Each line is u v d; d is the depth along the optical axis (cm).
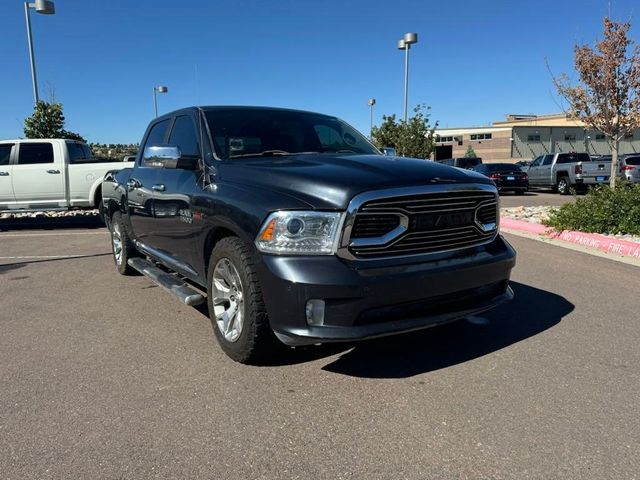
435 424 304
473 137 6044
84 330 475
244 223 357
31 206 1260
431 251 354
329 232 327
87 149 1410
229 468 265
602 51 1247
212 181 418
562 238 937
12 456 276
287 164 397
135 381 365
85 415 318
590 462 267
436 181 352
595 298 552
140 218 577
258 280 354
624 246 795
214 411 322
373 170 361
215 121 479
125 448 283
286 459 272
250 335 362
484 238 389
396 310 341
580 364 385
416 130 2775
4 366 394
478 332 452
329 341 322
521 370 375
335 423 307
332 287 319
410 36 2266
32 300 578
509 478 255
